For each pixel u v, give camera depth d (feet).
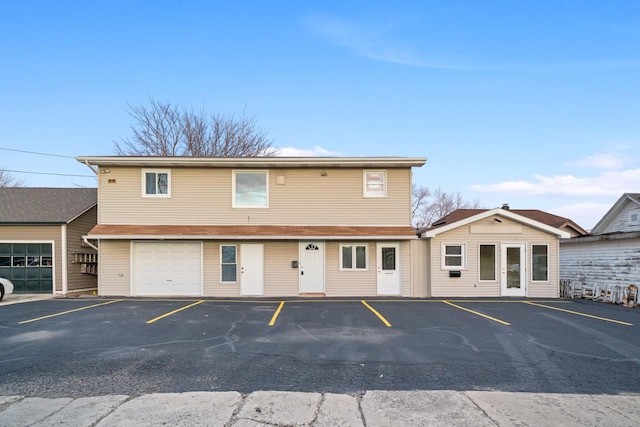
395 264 54.08
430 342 26.30
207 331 29.66
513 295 52.90
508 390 17.65
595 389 17.85
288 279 53.67
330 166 54.39
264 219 54.54
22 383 18.30
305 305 44.11
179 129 96.89
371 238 51.34
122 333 28.89
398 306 43.42
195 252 53.78
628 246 51.60
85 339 26.94
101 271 53.11
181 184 54.44
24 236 55.31
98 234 50.31
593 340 27.35
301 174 55.06
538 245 53.47
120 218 53.83
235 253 53.78
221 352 23.63
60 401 16.07
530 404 16.01
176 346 25.03
